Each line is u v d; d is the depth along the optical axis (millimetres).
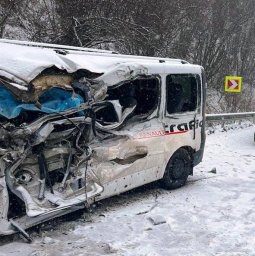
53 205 5574
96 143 6336
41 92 5301
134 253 5285
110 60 6676
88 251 5266
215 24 28266
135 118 7059
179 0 21453
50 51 6023
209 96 27031
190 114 8195
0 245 5270
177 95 7828
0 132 5125
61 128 5848
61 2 16969
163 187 8070
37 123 5352
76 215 6441
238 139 15281
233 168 10367
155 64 7211
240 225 6434
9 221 5203
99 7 17375
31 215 5164
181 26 22641
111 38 17266
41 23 16625
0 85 5230
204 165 10547
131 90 6902
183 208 7094
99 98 6062
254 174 9836
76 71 5793
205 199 7656
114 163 6566
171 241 5730
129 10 18578
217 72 29562
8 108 5168
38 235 5637
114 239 5684
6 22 15195
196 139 8414
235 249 5562
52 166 5766
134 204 7145
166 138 7582
